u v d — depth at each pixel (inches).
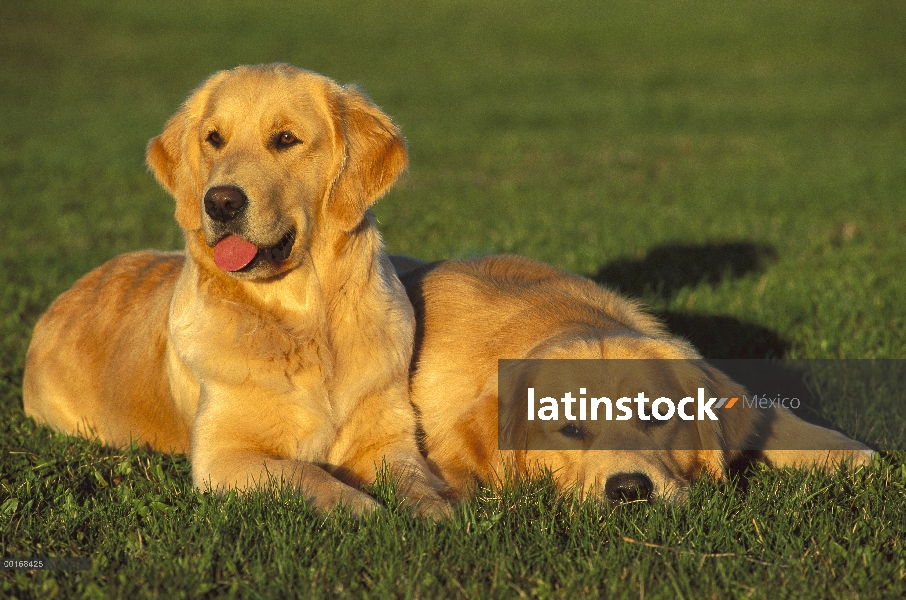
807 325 350.0
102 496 217.2
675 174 848.9
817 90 1517.0
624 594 163.9
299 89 242.1
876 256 482.0
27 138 1042.7
